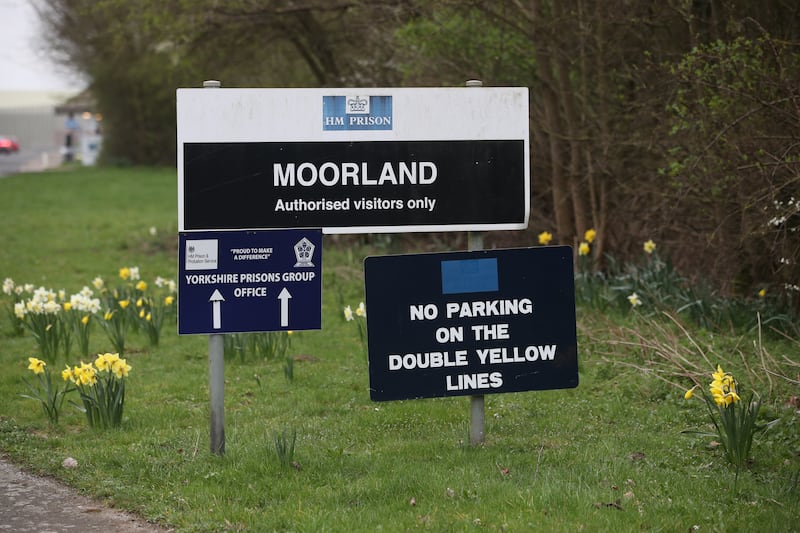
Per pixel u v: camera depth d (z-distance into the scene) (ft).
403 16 69.15
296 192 31.12
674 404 38.22
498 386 31.60
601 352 45.68
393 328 31.04
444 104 31.71
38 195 159.12
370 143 31.40
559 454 31.73
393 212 31.65
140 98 229.45
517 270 31.55
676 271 58.95
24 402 40.01
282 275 30.89
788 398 37.19
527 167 32.17
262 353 48.11
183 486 29.04
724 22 53.47
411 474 29.43
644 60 57.67
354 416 37.78
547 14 65.92
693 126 49.80
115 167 236.43
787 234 49.34
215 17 82.89
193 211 30.71
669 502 26.84
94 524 26.58
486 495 27.45
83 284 73.41
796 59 46.24
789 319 47.03
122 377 36.19
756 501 27.12
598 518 25.50
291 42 90.33
